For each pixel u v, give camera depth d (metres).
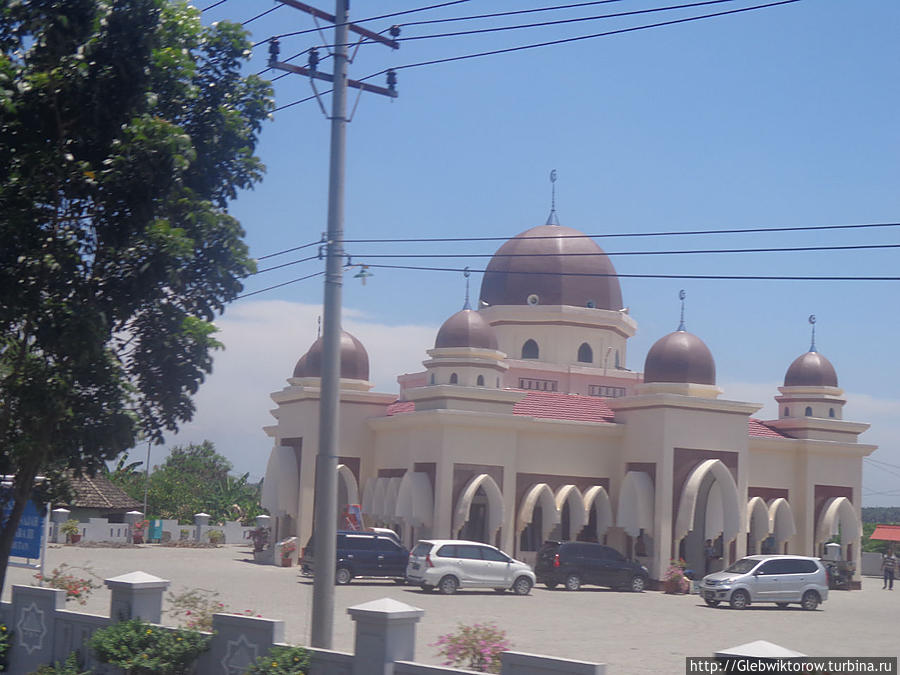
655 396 37.66
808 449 42.25
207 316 13.67
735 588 30.27
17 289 11.96
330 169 15.09
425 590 31.00
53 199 12.26
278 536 41.81
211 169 13.65
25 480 13.63
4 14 12.21
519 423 37.22
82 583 21.78
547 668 9.94
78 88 12.05
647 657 18.50
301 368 42.81
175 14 13.05
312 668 11.96
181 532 55.03
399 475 39.19
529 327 45.66
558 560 33.72
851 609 31.88
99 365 12.50
